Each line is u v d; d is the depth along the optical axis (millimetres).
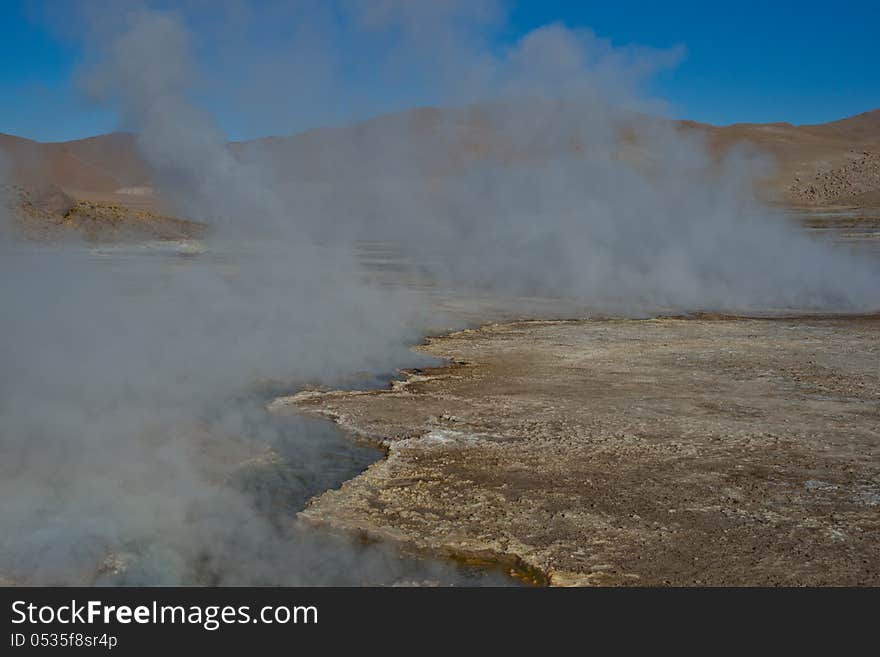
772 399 7973
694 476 5844
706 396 8086
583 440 6664
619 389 8391
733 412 7500
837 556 4621
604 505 5336
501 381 8812
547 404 7789
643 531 4949
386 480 5816
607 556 4645
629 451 6391
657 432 6871
